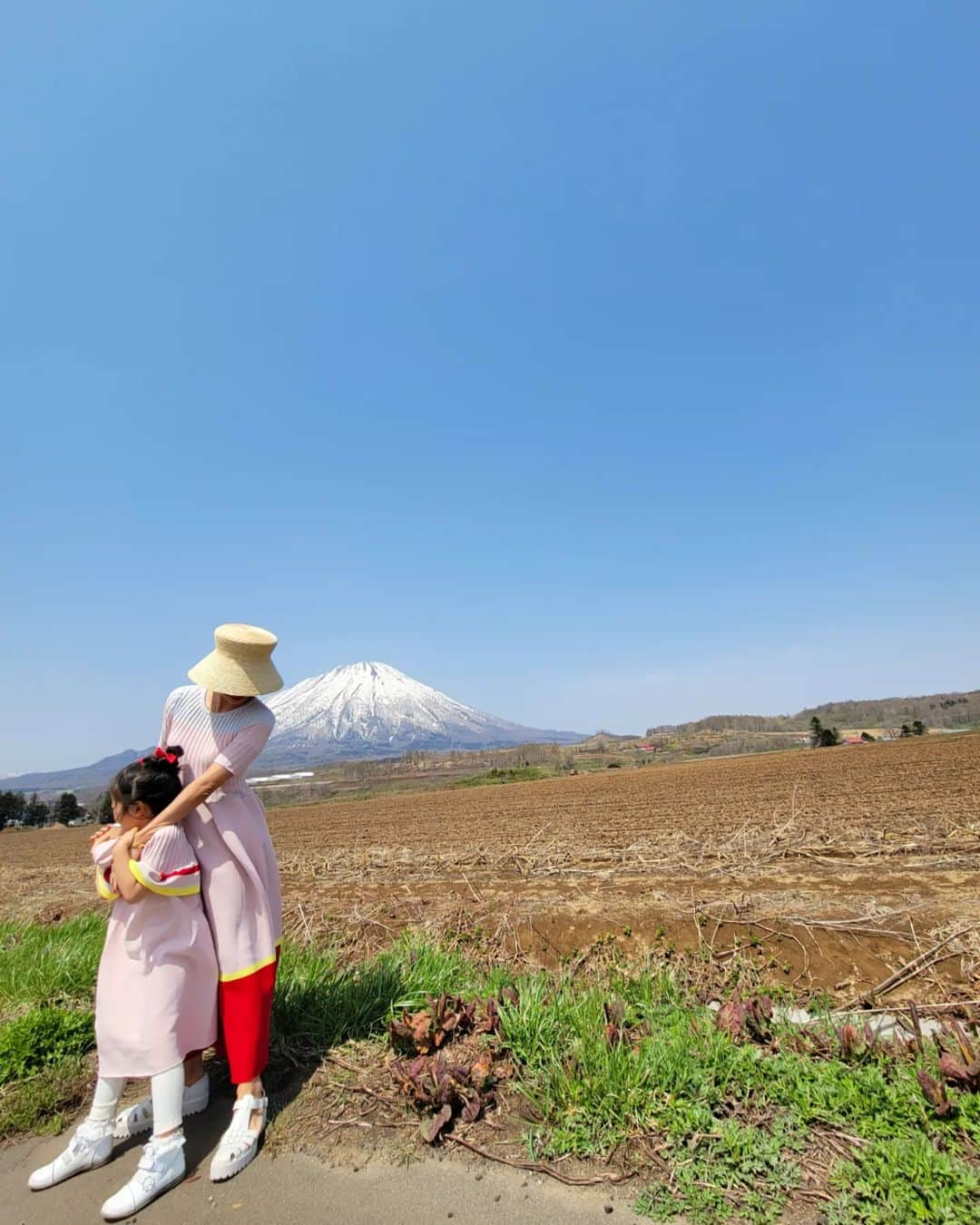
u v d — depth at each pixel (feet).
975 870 20.07
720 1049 9.03
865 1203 6.33
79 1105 9.32
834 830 29.84
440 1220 6.63
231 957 8.56
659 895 19.49
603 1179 7.09
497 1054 9.64
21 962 15.24
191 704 9.48
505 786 105.50
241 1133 7.79
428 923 18.71
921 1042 9.03
